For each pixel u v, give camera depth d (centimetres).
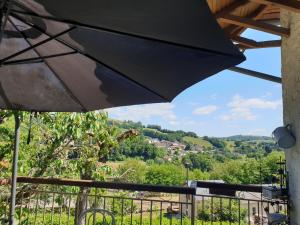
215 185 414
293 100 385
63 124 541
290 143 377
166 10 119
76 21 139
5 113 478
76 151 599
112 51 183
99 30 147
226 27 431
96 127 559
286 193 392
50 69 233
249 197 429
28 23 191
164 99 210
